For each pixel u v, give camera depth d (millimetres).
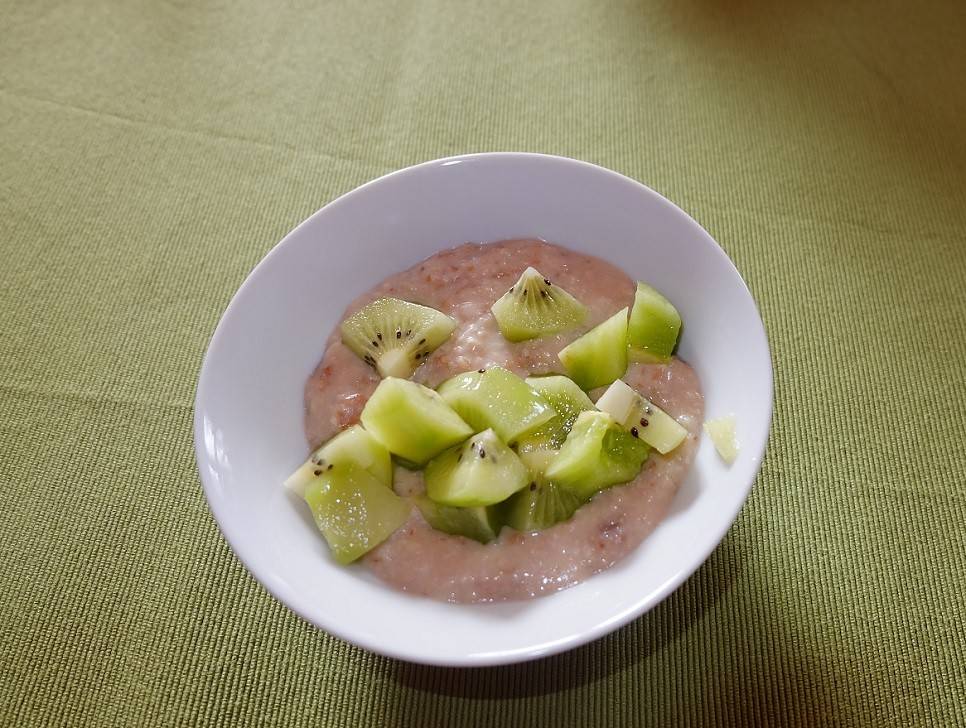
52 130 369
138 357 304
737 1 415
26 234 337
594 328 256
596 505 227
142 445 283
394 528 227
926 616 247
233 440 230
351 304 270
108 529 267
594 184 262
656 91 382
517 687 238
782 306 311
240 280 324
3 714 237
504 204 273
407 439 229
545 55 396
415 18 411
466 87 383
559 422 234
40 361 302
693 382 244
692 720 233
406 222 271
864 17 408
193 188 349
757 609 248
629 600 201
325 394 253
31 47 399
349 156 359
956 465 273
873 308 309
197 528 266
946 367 294
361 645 196
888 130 364
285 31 406
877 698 236
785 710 234
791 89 381
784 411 285
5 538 266
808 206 339
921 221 334
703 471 225
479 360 252
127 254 331
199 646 246
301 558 218
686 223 250
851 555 257
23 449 283
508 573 220
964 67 387
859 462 274
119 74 389
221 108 377
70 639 248
